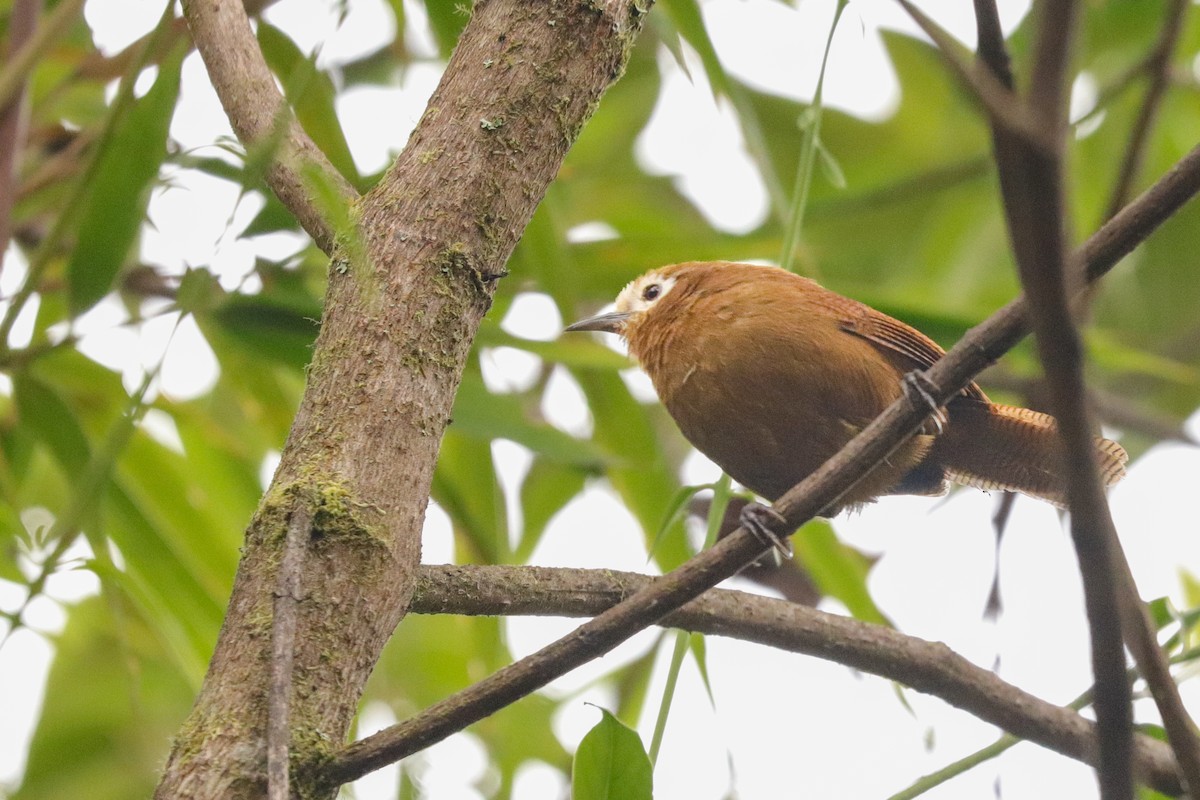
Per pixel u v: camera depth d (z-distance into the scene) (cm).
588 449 956
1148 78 1104
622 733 575
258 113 610
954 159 1587
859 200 1377
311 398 516
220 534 1068
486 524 1052
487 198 542
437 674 1291
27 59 742
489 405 957
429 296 527
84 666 1270
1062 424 418
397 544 497
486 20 572
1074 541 440
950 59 372
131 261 920
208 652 975
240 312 911
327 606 479
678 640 643
